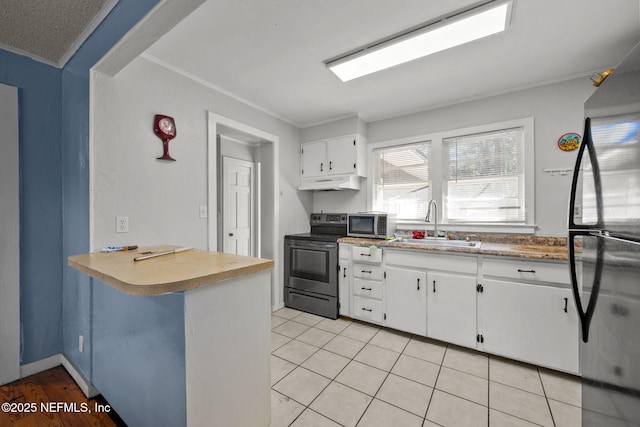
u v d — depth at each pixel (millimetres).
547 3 1502
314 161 3492
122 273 1087
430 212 2994
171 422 1070
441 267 2332
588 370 1085
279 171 3277
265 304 1318
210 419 1080
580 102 2299
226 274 1118
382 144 3299
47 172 1908
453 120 2867
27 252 1832
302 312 3123
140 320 1230
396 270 2557
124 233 1854
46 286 1910
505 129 2602
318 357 2145
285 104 2918
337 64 2082
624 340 834
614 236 884
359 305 2773
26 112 1816
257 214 3770
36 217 1862
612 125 897
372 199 3377
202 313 1059
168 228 2102
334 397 1684
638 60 752
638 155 753
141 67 1965
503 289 2070
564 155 2357
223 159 3361
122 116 1854
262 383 1306
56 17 1465
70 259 1405
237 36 1801
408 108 3016
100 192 1737
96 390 1674
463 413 1554
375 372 1944
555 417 1521
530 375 1911
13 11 1410
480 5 1536
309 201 3777
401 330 2551
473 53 1984
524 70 2223
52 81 1927
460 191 2859
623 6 1516
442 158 2938
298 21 1664
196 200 2295
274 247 3191
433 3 1531
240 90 2584
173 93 2160
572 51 1957
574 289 1114
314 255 3064
